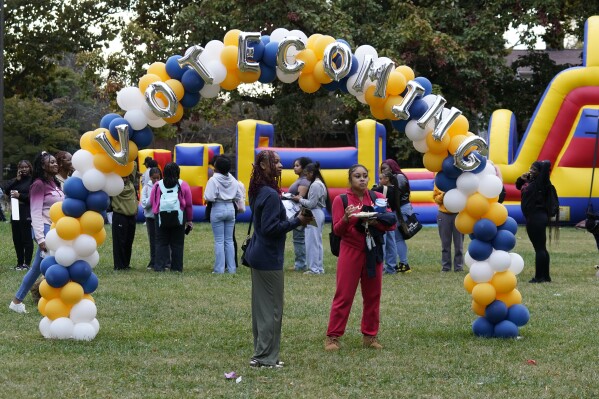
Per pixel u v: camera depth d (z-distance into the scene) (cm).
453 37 3017
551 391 693
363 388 702
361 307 1112
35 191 1009
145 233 2220
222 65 865
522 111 3462
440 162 895
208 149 2619
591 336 923
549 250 1892
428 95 887
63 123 5081
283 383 714
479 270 902
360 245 845
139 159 2656
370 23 3023
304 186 1461
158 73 871
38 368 753
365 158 2412
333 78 866
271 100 3406
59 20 3988
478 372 759
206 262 1650
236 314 1049
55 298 880
